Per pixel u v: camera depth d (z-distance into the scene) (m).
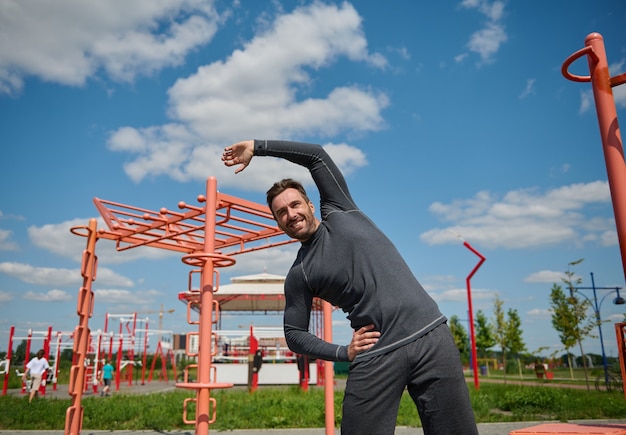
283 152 2.40
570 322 20.19
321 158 2.42
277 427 8.34
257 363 16.89
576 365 38.97
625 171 2.48
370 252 2.13
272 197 2.34
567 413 9.53
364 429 1.96
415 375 1.98
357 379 2.01
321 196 2.42
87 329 5.91
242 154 2.42
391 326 2.00
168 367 34.69
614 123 2.55
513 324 29.91
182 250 7.11
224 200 5.54
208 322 4.89
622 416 9.50
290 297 2.39
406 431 7.66
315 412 9.26
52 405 10.16
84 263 5.94
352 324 2.20
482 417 9.25
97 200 6.10
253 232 6.68
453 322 42.88
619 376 19.55
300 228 2.29
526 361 40.16
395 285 2.06
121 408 9.46
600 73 2.62
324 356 2.21
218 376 20.64
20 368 22.11
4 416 8.85
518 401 10.70
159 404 10.23
